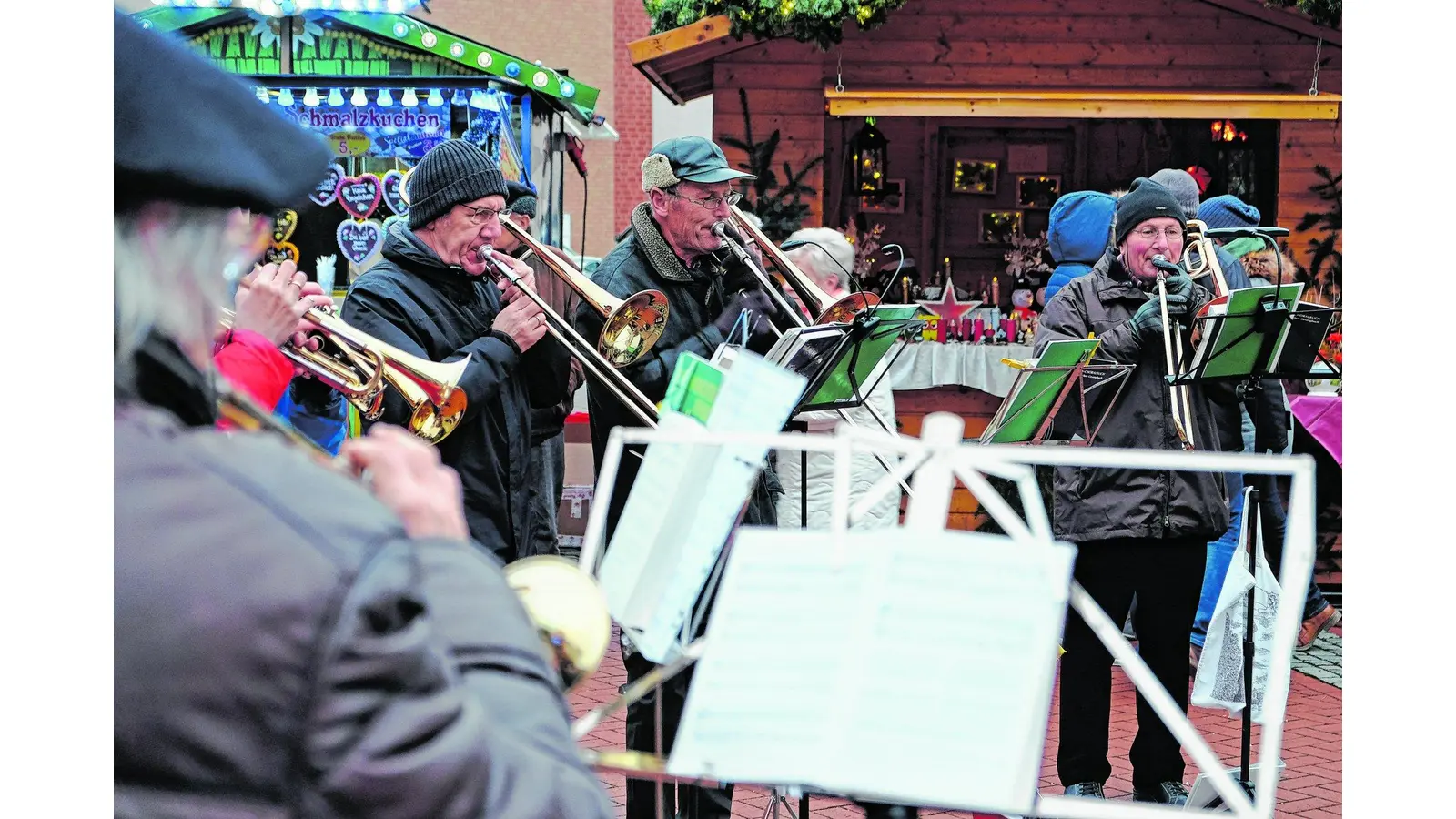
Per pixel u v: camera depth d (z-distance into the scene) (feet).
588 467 27.02
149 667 3.25
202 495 3.42
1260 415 16.67
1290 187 26.71
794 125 26.91
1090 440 12.84
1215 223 20.98
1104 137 33.53
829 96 25.43
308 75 22.57
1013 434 12.88
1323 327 12.74
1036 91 25.76
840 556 5.04
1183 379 12.36
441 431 10.48
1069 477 12.87
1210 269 14.49
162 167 3.67
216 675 3.23
